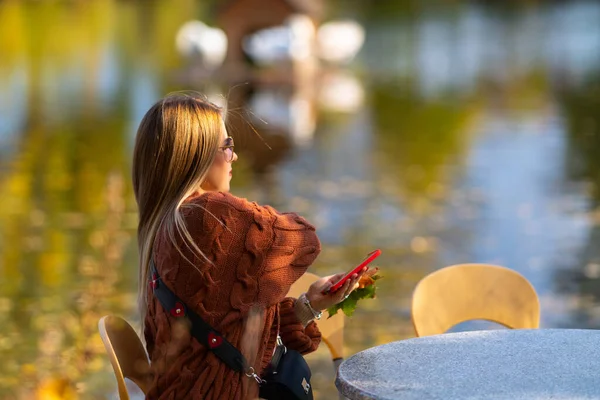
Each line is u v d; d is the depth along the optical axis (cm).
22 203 1084
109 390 543
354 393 296
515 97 2156
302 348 349
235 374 320
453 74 2741
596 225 957
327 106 2091
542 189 1144
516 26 4425
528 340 337
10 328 642
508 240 908
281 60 2639
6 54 3312
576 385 293
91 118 1872
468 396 286
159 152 336
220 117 346
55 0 5350
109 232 883
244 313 319
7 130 1706
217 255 319
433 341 340
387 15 5206
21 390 509
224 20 2764
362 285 353
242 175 1260
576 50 3288
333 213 1038
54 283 755
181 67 2903
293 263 326
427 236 931
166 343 321
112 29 4344
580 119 1761
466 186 1178
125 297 726
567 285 761
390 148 1495
